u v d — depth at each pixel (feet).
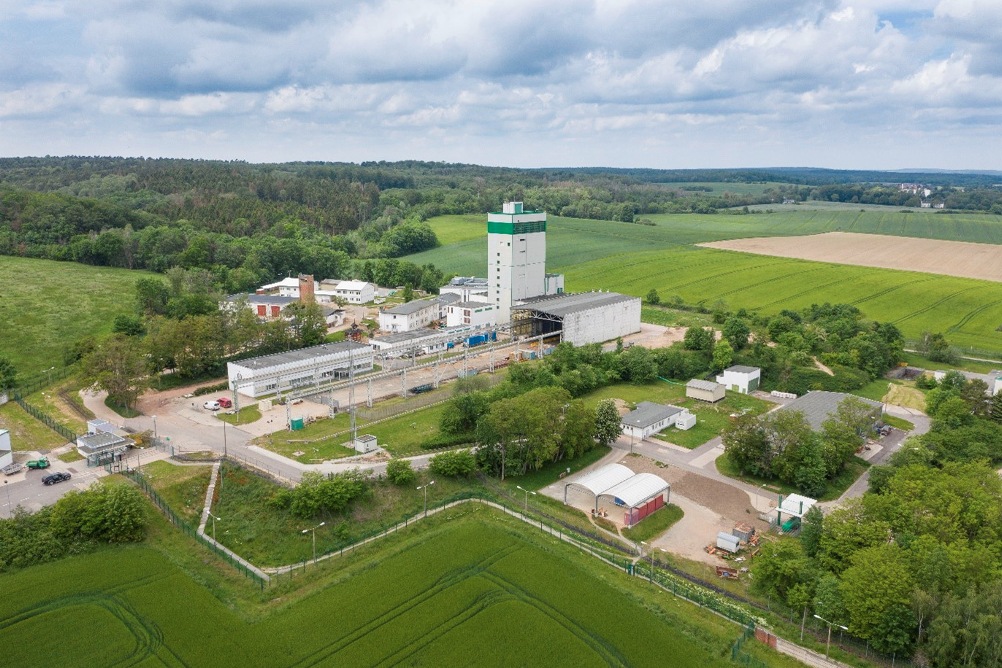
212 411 441.68
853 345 573.74
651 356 553.64
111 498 297.33
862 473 387.34
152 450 372.99
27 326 597.52
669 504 350.64
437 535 314.14
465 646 241.35
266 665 230.07
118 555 286.05
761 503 353.92
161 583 269.64
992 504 284.61
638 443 424.05
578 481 349.00
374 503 334.65
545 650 240.12
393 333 638.12
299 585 276.41
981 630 214.48
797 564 267.59
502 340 640.58
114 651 232.94
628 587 280.92
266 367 489.26
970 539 276.41
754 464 379.55
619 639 247.50
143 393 467.11
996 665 208.23
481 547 304.30
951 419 431.02
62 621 245.65
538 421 372.17
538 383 485.56
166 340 495.41
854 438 387.14
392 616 256.32
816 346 601.62
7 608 250.16
